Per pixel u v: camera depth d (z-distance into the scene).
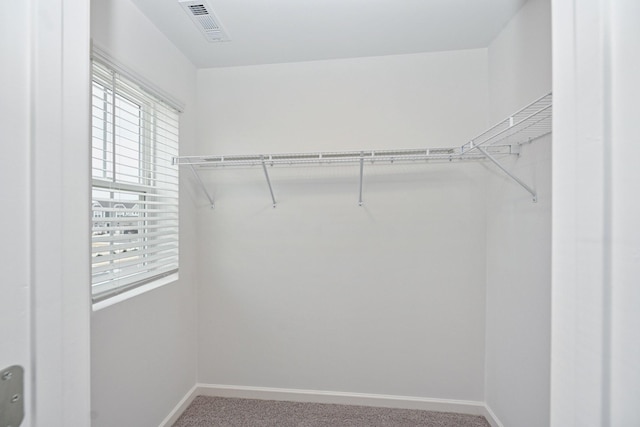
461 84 1.74
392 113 1.79
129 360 1.31
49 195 0.33
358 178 1.82
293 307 1.87
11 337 0.30
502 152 1.47
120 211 1.30
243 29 1.53
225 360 1.89
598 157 0.31
